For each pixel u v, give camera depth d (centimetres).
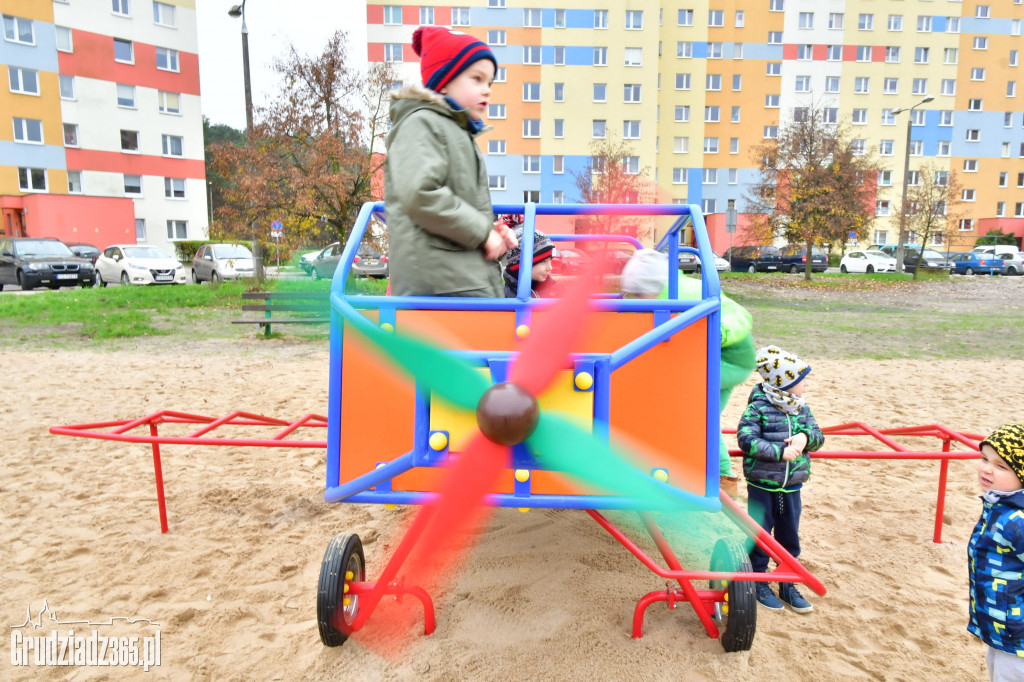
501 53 4022
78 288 2189
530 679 266
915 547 398
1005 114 4806
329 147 1778
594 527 414
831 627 314
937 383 848
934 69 4675
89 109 3512
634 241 365
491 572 350
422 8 3925
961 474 538
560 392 214
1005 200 4925
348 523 428
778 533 338
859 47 4578
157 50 3728
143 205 3741
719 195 4581
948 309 1838
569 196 4147
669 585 310
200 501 464
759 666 277
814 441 326
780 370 322
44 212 3119
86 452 567
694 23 4272
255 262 1883
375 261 2178
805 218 2828
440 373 196
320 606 271
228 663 282
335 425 236
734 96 4512
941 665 283
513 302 235
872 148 3155
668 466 228
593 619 307
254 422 434
